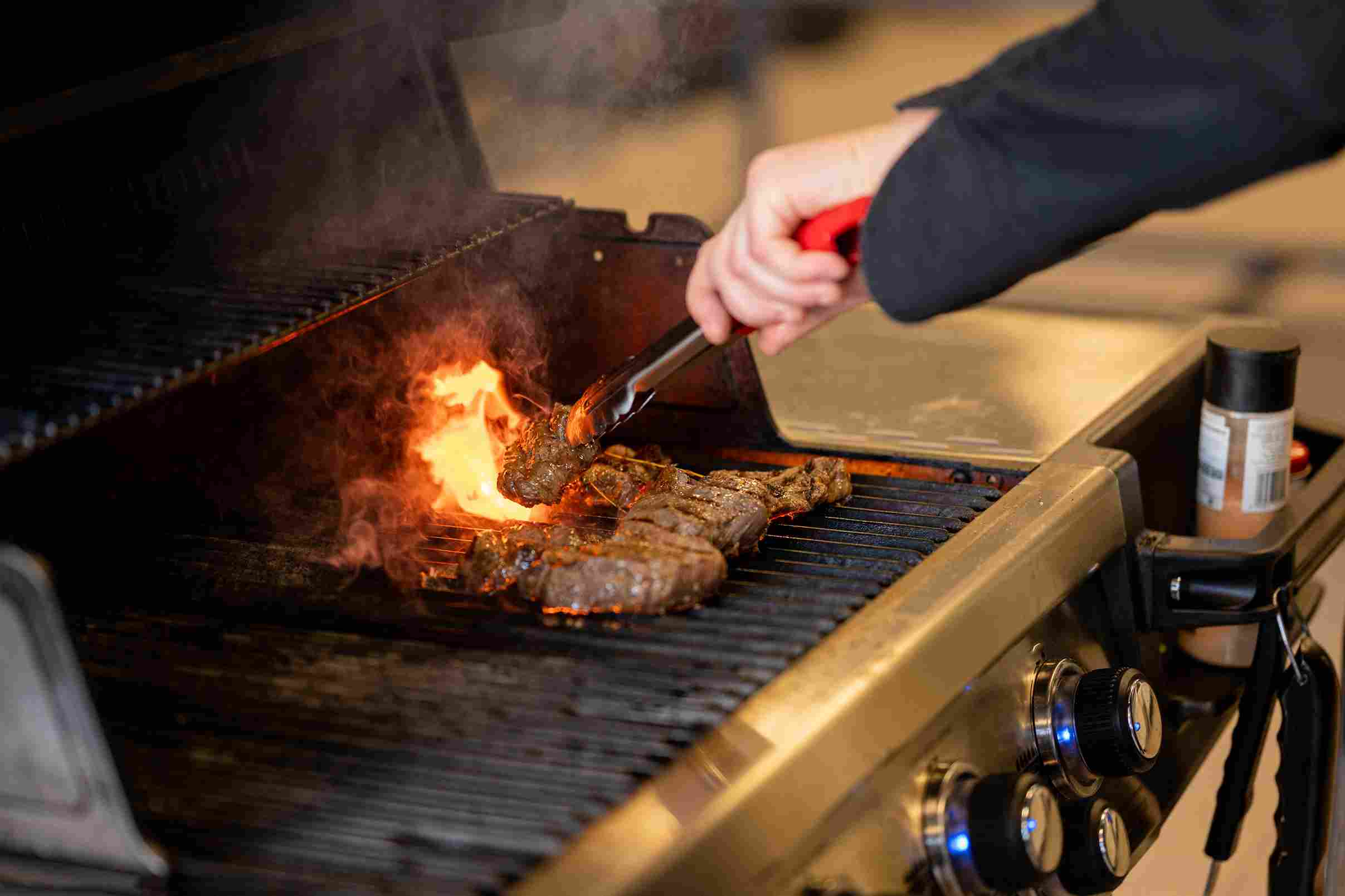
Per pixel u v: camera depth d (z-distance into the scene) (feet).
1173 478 5.95
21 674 4.14
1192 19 4.17
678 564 4.79
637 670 4.63
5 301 4.88
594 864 4.16
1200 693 5.49
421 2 5.50
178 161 5.27
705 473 5.56
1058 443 5.54
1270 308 14.58
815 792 4.33
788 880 4.29
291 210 5.50
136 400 4.47
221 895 4.16
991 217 4.34
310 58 5.40
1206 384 5.50
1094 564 5.05
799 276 4.55
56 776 4.19
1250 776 5.18
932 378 6.11
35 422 4.35
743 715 4.45
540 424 5.30
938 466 5.46
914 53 25.52
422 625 4.86
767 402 5.58
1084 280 15.75
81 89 4.90
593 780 4.34
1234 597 5.16
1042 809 4.50
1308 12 4.10
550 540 5.00
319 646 4.80
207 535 5.33
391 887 4.15
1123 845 4.79
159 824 4.30
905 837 4.49
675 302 5.57
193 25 5.11
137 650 4.80
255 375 5.42
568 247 5.62
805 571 4.97
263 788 4.38
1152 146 4.22
